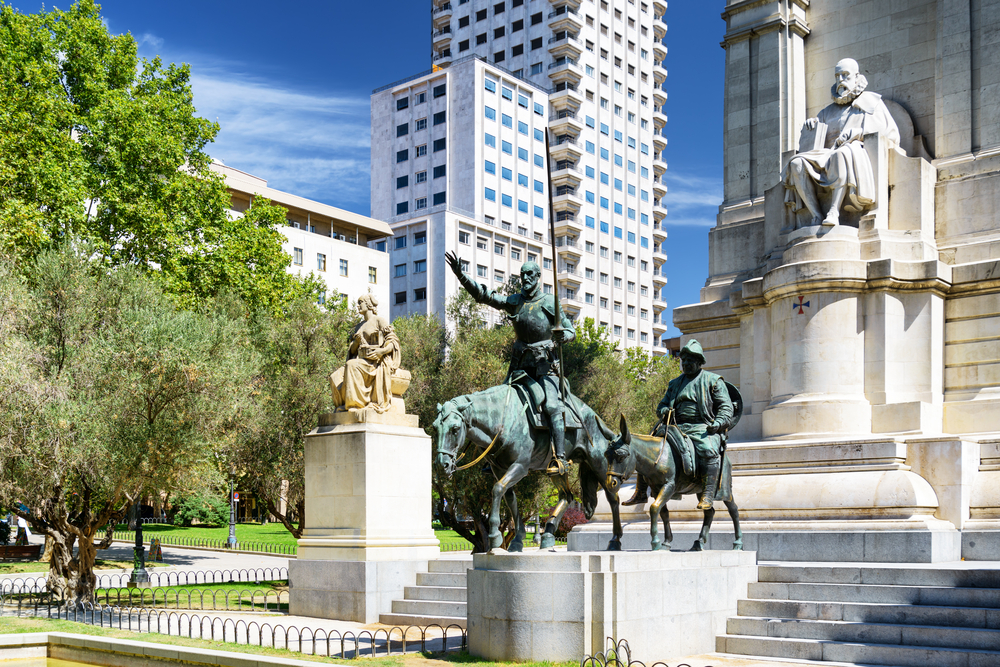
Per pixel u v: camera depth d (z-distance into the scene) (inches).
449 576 678.5
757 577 552.4
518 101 3705.7
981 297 718.5
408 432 727.1
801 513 653.9
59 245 936.3
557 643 431.5
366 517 683.4
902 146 797.2
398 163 3740.2
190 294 1213.7
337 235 3117.6
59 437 706.8
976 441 651.5
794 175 763.4
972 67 773.3
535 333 523.2
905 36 824.3
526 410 505.4
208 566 1336.1
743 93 912.3
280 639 561.0
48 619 661.9
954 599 476.1
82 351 778.2
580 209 3858.3
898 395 716.7
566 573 434.6
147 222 1182.9
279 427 1016.2
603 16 4055.1
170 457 775.1
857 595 505.0
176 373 764.0
